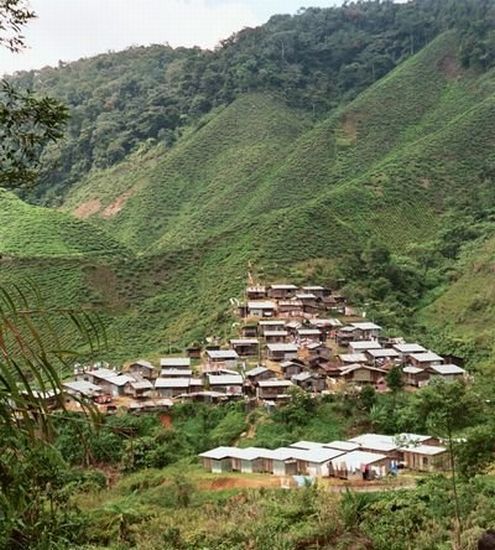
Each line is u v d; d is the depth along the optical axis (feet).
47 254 320.70
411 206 351.25
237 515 97.30
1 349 14.02
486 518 82.38
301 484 120.57
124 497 118.93
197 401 179.73
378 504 93.25
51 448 14.20
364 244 302.25
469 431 94.53
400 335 224.94
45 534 19.06
